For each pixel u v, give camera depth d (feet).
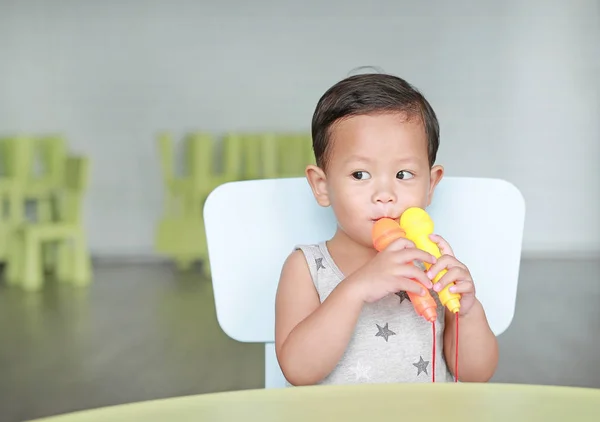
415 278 2.38
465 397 1.53
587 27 21.43
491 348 2.75
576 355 9.77
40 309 13.25
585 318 12.07
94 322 12.00
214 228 3.11
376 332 2.79
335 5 21.99
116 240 21.88
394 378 2.78
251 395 1.56
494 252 3.21
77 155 21.99
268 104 22.16
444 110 21.89
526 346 10.27
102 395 8.07
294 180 3.20
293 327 2.83
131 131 21.99
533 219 21.70
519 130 21.72
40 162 21.15
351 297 2.46
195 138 17.83
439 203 3.22
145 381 8.61
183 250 18.03
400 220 2.52
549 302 13.48
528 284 15.66
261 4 22.02
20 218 17.61
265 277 3.14
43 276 17.72
